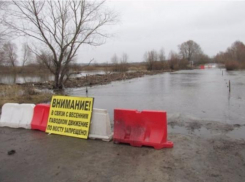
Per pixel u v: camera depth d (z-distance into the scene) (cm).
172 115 909
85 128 580
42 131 647
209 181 358
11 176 392
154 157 452
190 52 11650
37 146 530
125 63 6962
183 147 502
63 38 2320
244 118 884
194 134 636
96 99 1559
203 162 426
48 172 402
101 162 436
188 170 395
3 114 724
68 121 607
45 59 2642
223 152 474
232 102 1304
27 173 401
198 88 2188
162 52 10656
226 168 401
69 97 618
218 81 3034
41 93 1766
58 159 455
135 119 524
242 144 525
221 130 680
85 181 368
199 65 11606
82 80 3338
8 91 1608
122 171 397
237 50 9138
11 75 4541
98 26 2486
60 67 2416
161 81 3338
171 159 440
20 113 705
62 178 380
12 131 655
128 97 1644
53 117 633
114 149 501
